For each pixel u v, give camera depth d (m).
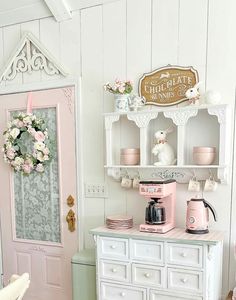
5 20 2.44
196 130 1.86
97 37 2.14
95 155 2.19
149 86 1.97
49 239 2.41
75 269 1.96
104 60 2.13
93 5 2.13
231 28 1.76
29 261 2.49
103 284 1.78
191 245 1.55
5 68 2.48
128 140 2.06
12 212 2.54
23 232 2.52
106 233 1.75
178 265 1.58
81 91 2.21
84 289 1.94
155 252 1.64
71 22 2.22
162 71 1.93
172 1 1.90
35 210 2.46
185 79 1.87
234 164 1.77
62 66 2.26
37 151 2.30
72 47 2.23
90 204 2.22
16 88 2.44
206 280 1.53
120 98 1.95
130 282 1.71
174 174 1.91
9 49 2.48
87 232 2.23
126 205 2.09
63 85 2.26
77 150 2.24
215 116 1.80
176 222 1.92
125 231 1.76
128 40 2.05
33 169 2.40
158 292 1.64
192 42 1.86
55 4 2.16
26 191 2.48
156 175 1.96
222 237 1.62
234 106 1.76
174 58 1.91
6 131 2.38
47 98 2.34
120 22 2.06
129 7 2.03
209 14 1.81
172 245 1.60
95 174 2.19
